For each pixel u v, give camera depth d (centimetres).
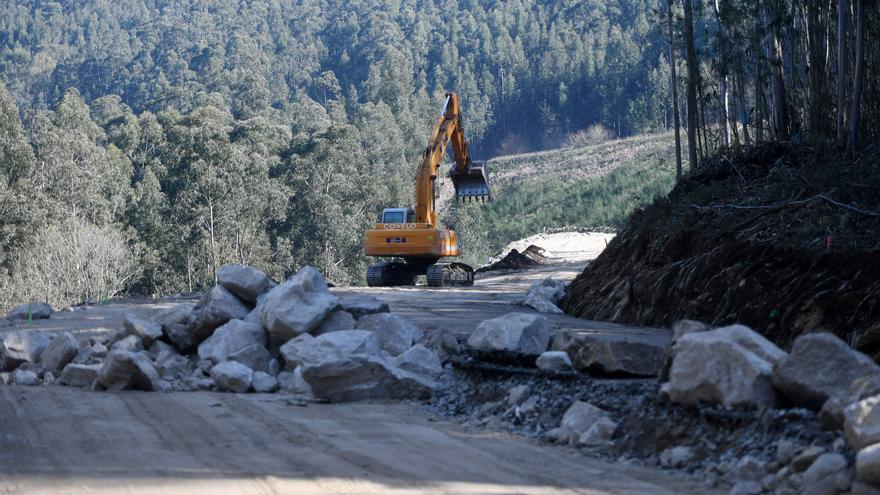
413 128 17038
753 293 1775
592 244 8350
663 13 4100
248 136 11794
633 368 1234
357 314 1742
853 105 2555
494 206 15612
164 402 1340
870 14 2842
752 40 3444
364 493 782
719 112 4216
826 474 718
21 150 8681
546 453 970
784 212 2044
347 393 1363
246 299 1802
